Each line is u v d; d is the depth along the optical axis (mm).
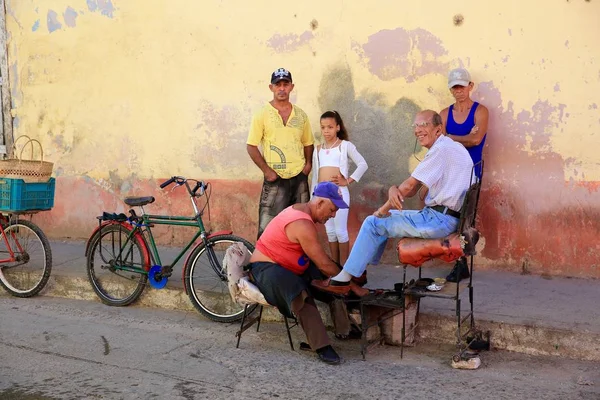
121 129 7633
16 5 8031
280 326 5352
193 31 7133
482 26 5918
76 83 7812
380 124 6391
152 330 5320
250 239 7109
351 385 4137
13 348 4906
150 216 5762
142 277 5867
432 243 4406
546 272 5898
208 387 4148
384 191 6445
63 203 8039
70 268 6598
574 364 4398
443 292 4539
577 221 5770
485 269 6090
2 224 6445
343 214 5832
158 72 7367
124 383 4227
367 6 6324
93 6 7602
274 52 6785
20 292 6320
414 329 4824
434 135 4566
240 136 7043
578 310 4895
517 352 4652
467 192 4355
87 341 5051
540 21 5730
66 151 7957
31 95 8078
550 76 5746
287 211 4688
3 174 6098
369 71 6383
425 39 6125
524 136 5871
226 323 5469
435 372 4324
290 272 4594
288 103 5855
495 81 5918
